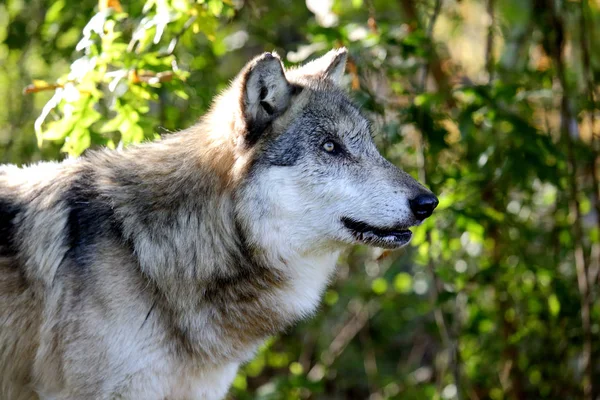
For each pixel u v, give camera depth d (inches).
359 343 668.7
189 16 391.2
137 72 368.2
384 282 550.9
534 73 498.6
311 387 515.2
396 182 329.7
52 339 306.7
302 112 328.2
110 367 302.2
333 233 330.6
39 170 335.0
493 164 474.9
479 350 522.6
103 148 350.9
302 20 591.5
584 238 523.8
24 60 604.4
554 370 515.8
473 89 432.5
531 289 505.7
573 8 502.6
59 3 481.4
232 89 333.1
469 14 677.9
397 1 556.1
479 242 492.4
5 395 324.8
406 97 486.3
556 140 554.9
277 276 333.4
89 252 307.0
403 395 572.1
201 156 329.7
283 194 323.0
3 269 313.3
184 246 317.7
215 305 322.7
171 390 319.9
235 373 347.6
